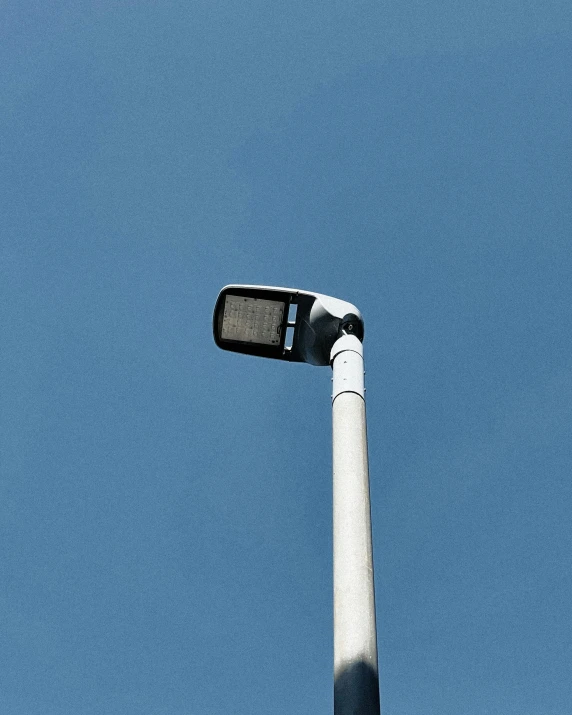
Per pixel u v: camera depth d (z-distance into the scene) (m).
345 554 4.04
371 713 3.49
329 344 5.71
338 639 3.76
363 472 4.42
